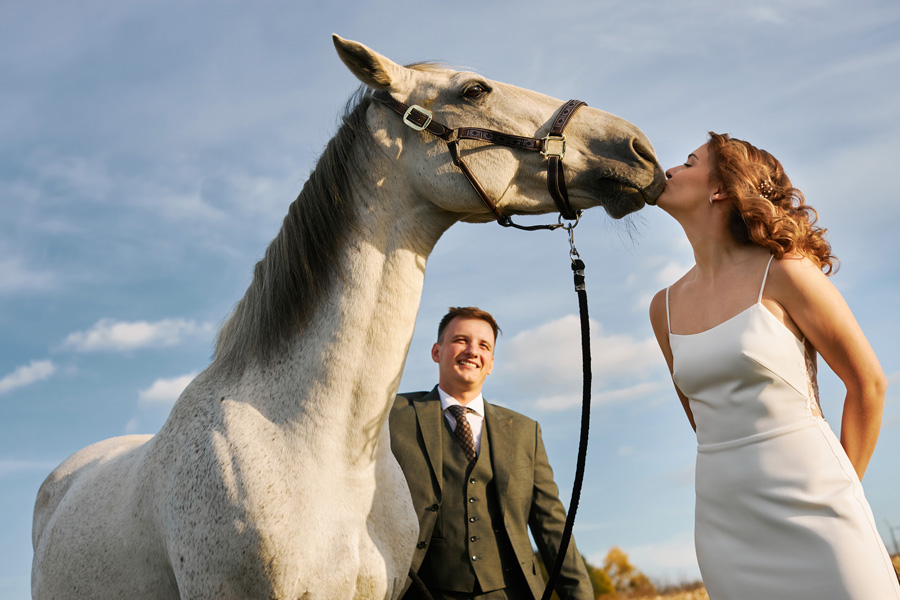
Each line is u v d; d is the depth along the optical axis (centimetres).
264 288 198
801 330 169
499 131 193
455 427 256
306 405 180
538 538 257
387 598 191
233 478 174
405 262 192
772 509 157
